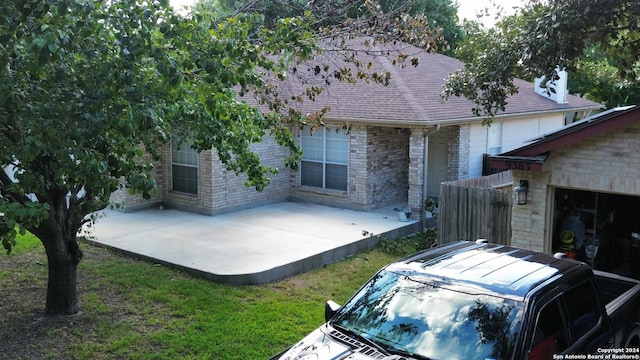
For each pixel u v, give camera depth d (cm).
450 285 507
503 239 1134
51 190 783
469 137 1695
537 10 909
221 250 1181
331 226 1411
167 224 1436
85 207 834
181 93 682
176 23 585
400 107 1497
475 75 1009
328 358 463
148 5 581
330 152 1661
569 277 527
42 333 776
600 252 1112
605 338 544
